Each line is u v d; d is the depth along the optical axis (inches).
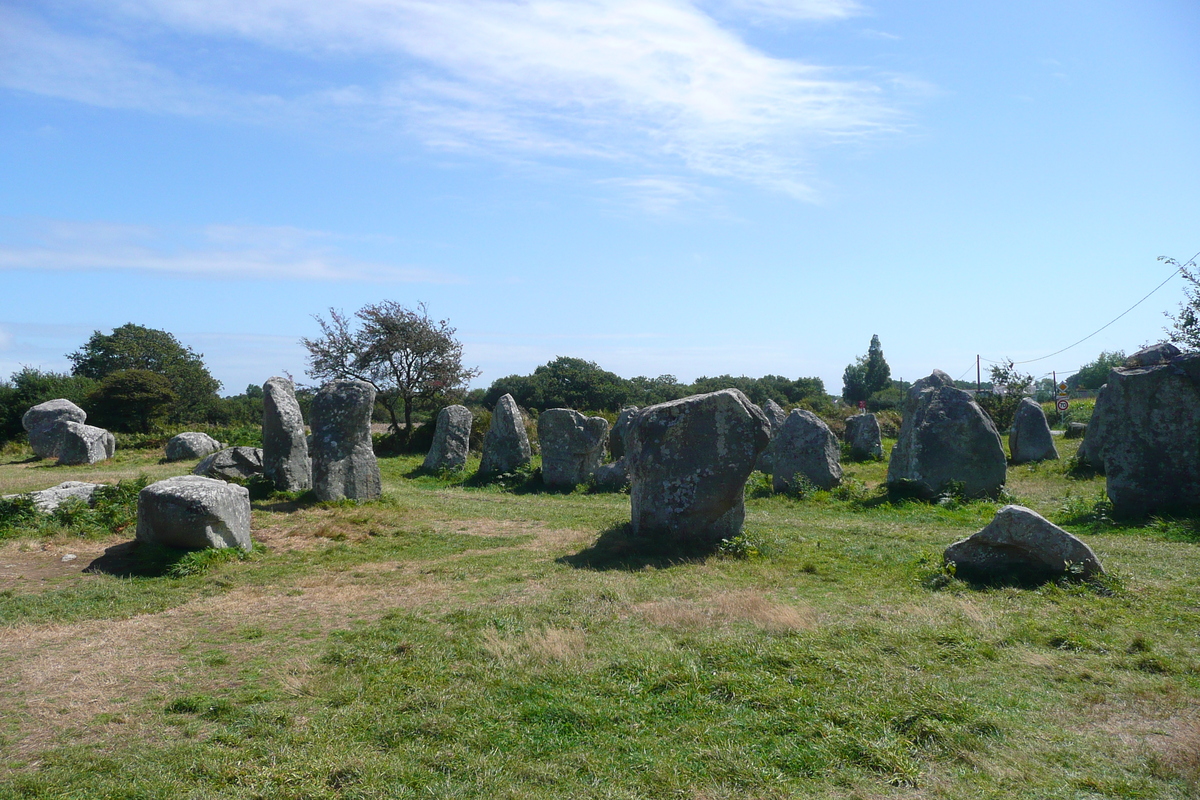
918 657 262.7
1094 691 233.9
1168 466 540.4
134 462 1006.4
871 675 244.8
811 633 286.4
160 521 428.8
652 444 484.7
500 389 2062.0
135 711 233.3
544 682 245.1
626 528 507.8
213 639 303.7
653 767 192.1
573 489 790.5
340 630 312.5
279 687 249.6
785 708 221.8
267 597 368.2
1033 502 652.7
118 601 356.5
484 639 288.8
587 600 341.1
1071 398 2095.2
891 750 195.5
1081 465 790.5
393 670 260.1
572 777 188.2
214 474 682.8
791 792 180.2
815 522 574.2
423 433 1216.8
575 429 808.3
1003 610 319.9
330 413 635.5
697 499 469.4
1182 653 264.7
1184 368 542.3
